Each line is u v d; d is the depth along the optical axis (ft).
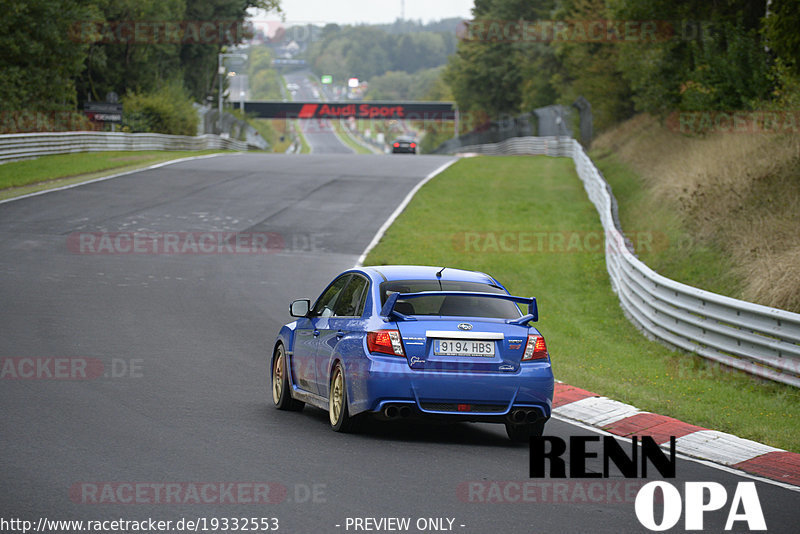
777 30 149.89
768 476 53.06
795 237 117.19
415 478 48.91
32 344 86.58
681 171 179.42
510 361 58.70
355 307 62.03
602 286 145.18
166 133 456.45
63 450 51.52
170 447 53.36
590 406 71.46
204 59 643.45
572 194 244.63
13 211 182.70
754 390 82.28
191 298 117.50
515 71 634.84
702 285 122.52
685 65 235.20
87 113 376.27
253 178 258.78
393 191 242.58
